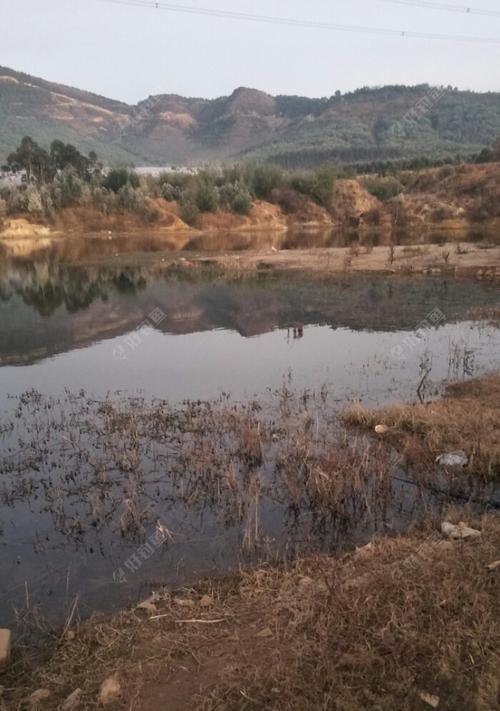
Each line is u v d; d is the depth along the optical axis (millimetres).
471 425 8734
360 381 12008
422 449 8273
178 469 8227
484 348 14047
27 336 16672
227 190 54625
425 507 7059
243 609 5008
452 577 4906
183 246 39406
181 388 11984
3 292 23453
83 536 6691
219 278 25391
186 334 16641
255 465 8328
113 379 12750
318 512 7055
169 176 57312
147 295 22219
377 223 51406
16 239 44844
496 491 7355
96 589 5711
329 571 5355
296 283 23672
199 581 5660
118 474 8188
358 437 9031
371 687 3873
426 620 4457
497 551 5367
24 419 10391
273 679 4000
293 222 55375
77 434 9617
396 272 25031
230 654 4359
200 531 6727
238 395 11398
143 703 3928
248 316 18531
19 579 5918
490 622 4328
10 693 4203
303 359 13828
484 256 27781
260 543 6410
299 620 4555
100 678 4215
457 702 3730
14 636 5008
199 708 3809
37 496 7648
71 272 28406
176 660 4359
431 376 12125
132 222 49781
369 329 16516
